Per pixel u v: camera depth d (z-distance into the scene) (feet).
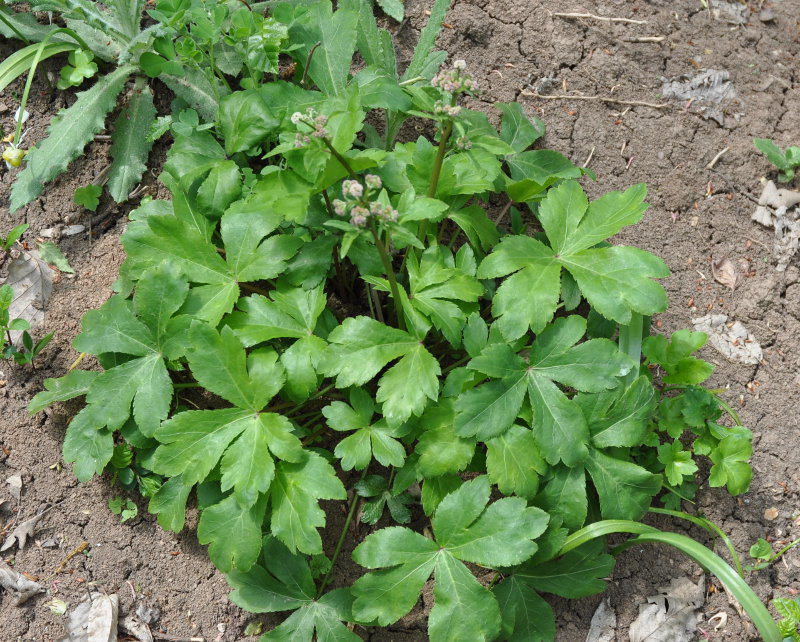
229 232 1.65
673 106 1.95
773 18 2.03
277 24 1.79
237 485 1.57
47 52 1.84
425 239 1.71
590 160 1.91
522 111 1.86
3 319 1.72
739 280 1.87
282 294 1.66
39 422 1.75
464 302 1.69
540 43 1.96
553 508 1.63
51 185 1.84
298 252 1.66
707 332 1.84
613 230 1.66
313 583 1.64
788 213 1.90
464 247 1.68
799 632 1.69
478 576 1.71
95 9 1.86
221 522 1.59
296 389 1.61
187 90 1.84
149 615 1.70
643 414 1.65
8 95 1.88
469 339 1.62
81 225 1.84
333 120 1.64
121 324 1.65
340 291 1.79
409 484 1.63
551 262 1.65
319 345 1.62
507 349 1.62
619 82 1.96
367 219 1.50
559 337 1.63
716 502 1.77
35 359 1.77
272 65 1.80
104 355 1.70
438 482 1.64
